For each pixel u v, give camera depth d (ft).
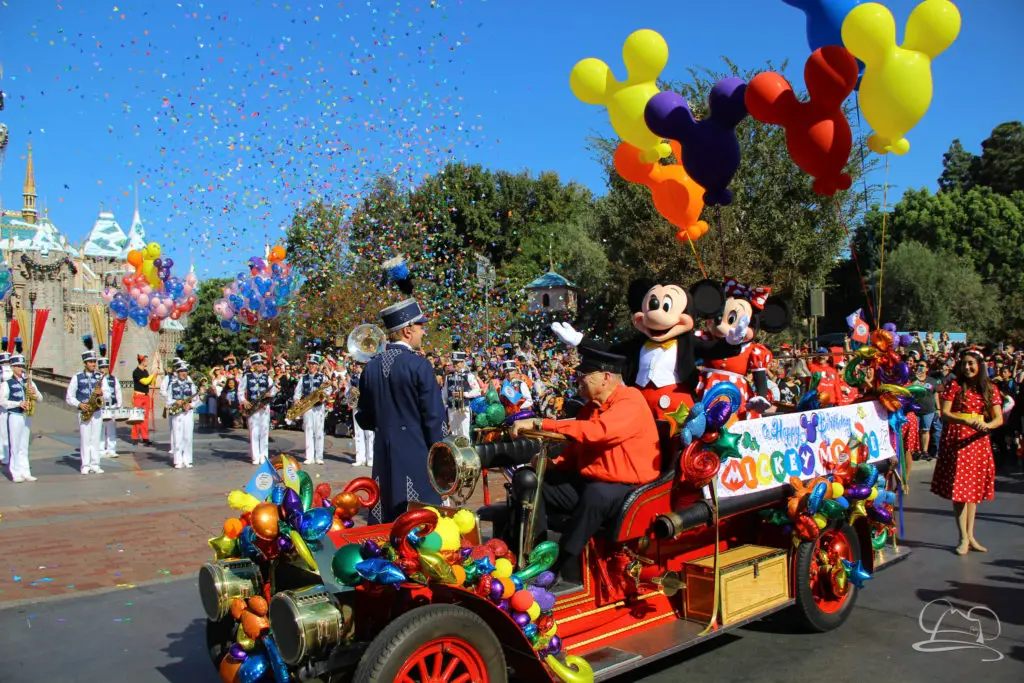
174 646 15.55
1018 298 121.49
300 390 44.09
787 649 15.19
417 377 15.12
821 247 46.34
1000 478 37.06
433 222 66.59
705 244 48.24
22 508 29.01
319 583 10.36
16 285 139.33
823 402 19.76
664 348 16.15
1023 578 19.90
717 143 14.10
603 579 13.34
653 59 14.48
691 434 13.34
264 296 44.80
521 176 104.58
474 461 12.37
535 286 80.12
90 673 14.19
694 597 13.92
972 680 13.51
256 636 10.75
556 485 13.93
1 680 13.85
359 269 59.62
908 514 28.48
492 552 11.59
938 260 113.60
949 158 162.61
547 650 11.21
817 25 13.94
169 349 151.53
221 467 41.39
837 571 16.03
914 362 41.45
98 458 39.17
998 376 42.70
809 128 13.15
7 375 35.83
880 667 14.15
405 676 9.62
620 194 58.59
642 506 13.01
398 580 9.91
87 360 38.99
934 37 12.64
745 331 17.83
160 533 24.91
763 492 14.78
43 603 18.13
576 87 15.43
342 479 37.60
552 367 53.26
